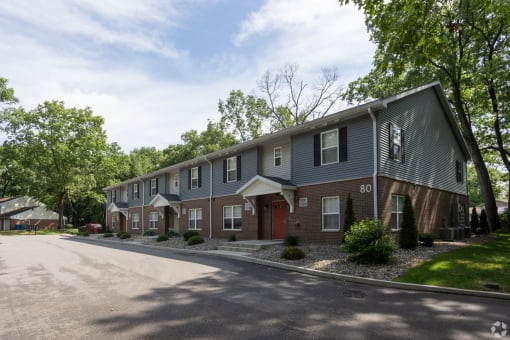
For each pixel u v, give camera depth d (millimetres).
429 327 5414
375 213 12828
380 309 6410
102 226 41625
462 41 20047
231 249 15570
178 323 5645
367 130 13508
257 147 18797
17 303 7020
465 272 9109
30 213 50406
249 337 5000
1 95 40812
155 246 19234
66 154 41406
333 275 9414
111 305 6773
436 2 8609
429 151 17453
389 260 10375
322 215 14797
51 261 13469
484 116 24328
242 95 40594
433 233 17094
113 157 47125
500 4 7711
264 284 8656
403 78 22594
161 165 47812
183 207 24781
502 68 17422
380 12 8594
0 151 42656
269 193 16562
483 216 21359
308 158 15656
